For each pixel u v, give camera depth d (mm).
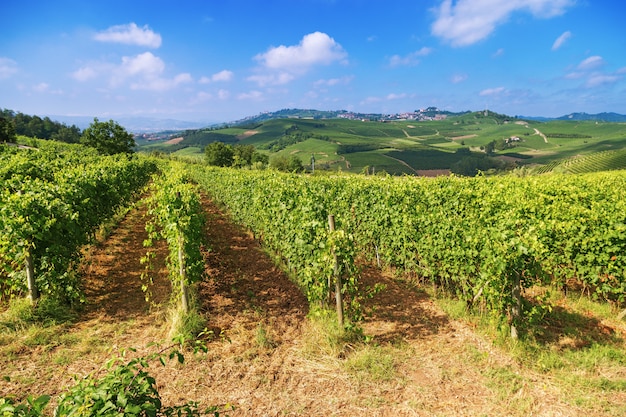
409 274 8109
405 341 5465
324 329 5641
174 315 5797
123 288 7438
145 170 28500
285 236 8078
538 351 5016
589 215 7035
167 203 7211
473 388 4367
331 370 4746
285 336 5688
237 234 12797
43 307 5992
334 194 12734
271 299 7121
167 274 8289
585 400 4066
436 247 6840
